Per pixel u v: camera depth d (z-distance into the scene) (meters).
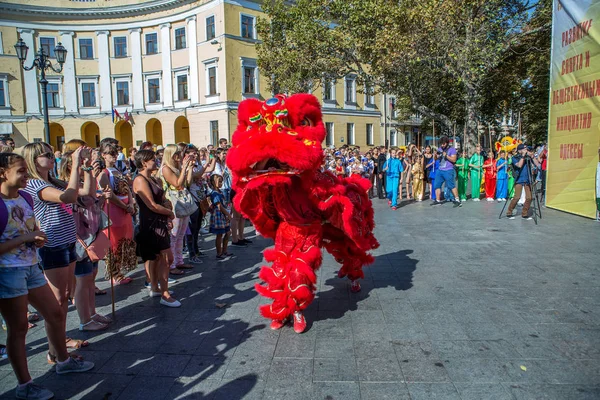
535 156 15.27
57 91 31.17
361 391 3.14
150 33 30.36
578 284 5.37
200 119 28.70
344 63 17.97
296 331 4.19
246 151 3.76
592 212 9.83
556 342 3.81
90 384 3.34
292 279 4.09
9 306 2.95
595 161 9.48
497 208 12.49
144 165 4.81
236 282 5.91
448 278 5.76
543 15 15.80
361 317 4.52
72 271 4.18
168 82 30.00
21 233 2.99
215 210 7.08
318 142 3.98
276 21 21.16
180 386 3.29
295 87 19.88
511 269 6.11
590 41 9.12
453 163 13.39
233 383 3.30
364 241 4.51
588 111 9.45
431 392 3.10
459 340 3.90
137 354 3.82
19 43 13.30
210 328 4.37
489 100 21.62
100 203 5.01
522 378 3.24
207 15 27.47
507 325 4.20
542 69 19.05
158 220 4.91
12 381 3.42
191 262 6.97
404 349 3.77
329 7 17.22
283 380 3.32
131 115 30.98
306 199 4.22
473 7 15.44
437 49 15.45
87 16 30.53
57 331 3.37
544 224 9.62
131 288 5.76
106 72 31.11
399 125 38.81
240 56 27.39
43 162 3.54
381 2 15.31
